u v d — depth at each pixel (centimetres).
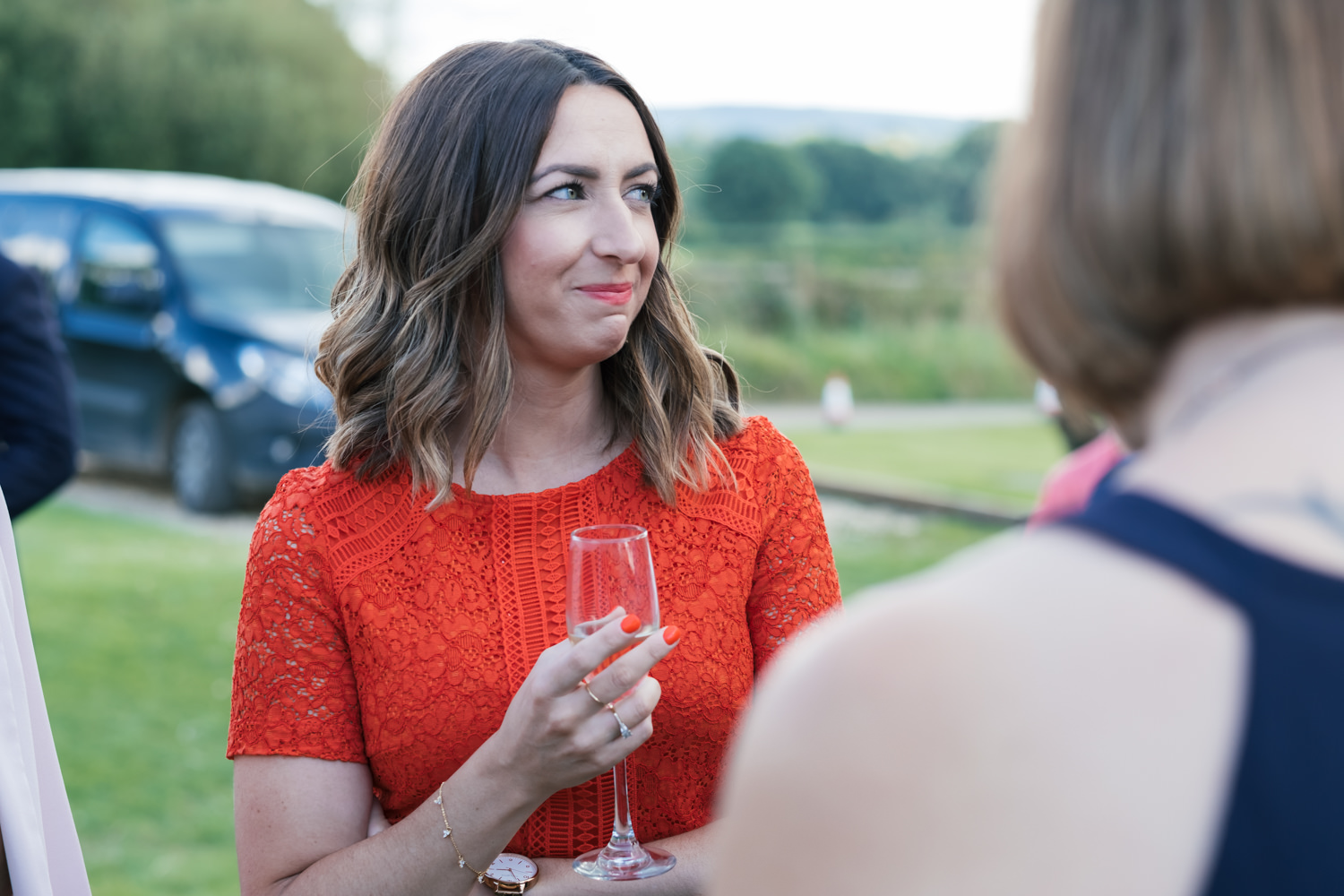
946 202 1764
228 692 446
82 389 762
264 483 700
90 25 1606
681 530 169
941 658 55
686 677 162
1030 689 54
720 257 1520
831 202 1769
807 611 173
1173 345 62
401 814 163
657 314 171
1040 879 53
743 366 1309
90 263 772
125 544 663
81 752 389
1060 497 119
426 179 160
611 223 157
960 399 1315
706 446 172
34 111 1564
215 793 364
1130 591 56
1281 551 55
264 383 692
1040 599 56
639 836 164
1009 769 53
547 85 158
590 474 172
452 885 143
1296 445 57
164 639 504
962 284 1379
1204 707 54
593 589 141
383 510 164
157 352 726
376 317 168
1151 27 61
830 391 1141
